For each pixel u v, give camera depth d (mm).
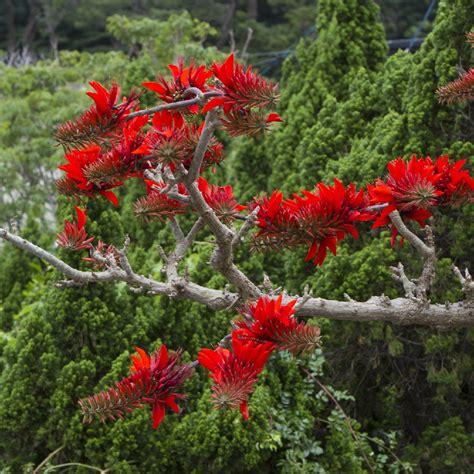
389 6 19297
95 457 3547
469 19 3977
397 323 2500
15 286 5574
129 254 5152
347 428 3773
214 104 1997
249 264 4320
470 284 2449
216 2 22594
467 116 4020
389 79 4566
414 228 3877
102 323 3811
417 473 3934
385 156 4066
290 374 3877
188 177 2178
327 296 4004
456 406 4078
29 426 3707
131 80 5875
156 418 2234
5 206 9336
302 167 4621
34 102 10484
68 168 2275
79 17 22875
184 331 3951
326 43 5227
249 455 3537
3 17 24781
